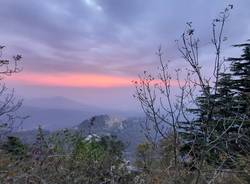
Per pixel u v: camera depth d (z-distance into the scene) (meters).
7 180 6.24
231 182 6.45
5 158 6.82
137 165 6.55
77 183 6.72
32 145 7.00
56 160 6.84
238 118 6.14
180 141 5.38
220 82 5.28
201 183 5.36
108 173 7.00
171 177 5.47
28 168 6.68
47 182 6.50
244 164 6.62
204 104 5.22
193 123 5.27
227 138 5.46
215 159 5.75
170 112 5.37
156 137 5.73
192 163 5.48
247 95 8.50
